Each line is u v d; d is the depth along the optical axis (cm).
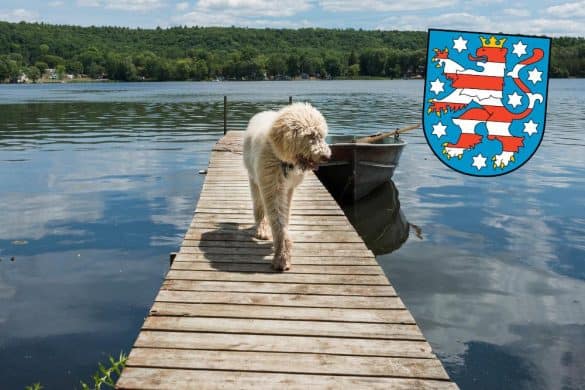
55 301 654
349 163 1160
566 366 521
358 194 1203
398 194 1278
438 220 1054
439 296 688
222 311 422
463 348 555
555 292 700
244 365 348
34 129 2489
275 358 357
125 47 14188
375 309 429
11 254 826
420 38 15500
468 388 486
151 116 3161
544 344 563
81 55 12331
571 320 618
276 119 495
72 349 538
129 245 878
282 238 507
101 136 2241
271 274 500
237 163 1156
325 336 386
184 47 15038
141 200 1180
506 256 840
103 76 12231
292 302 440
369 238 970
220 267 514
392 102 4338
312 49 14562
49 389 470
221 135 2275
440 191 1302
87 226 983
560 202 1173
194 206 1131
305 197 831
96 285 707
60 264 786
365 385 329
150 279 730
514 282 734
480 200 1206
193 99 4912
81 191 1258
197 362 350
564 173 1486
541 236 941
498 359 534
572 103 4194
